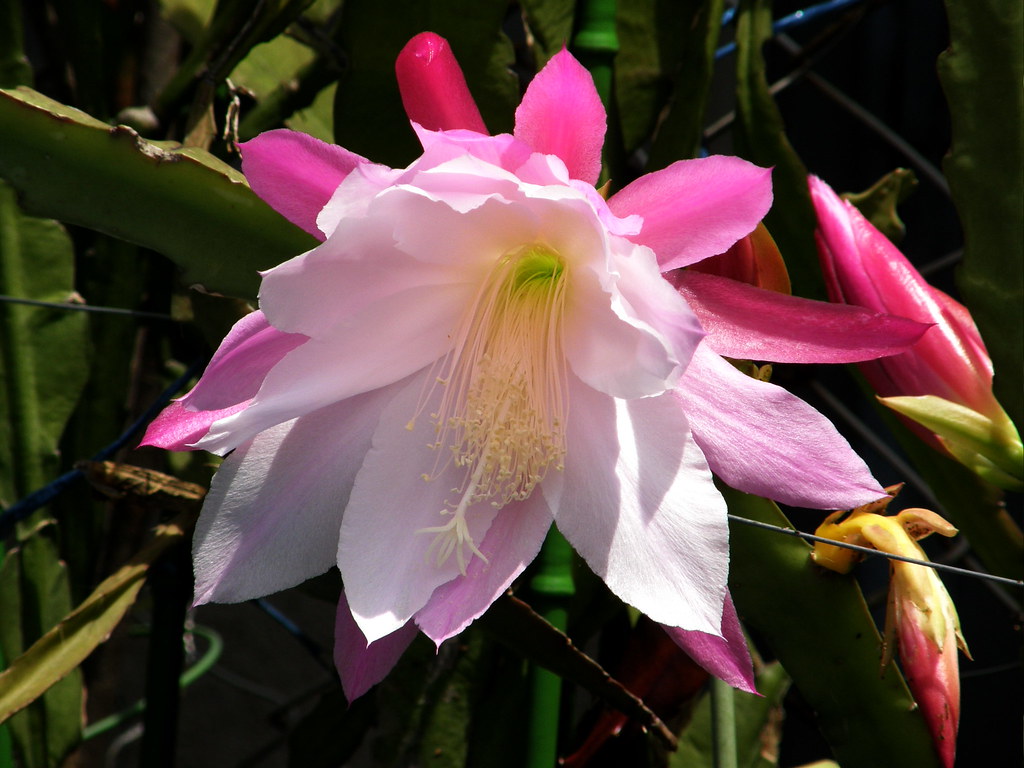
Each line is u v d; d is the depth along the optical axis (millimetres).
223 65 458
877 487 343
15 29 500
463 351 383
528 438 369
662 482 352
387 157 461
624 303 347
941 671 397
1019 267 427
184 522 452
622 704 425
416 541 363
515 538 365
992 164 428
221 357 353
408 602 356
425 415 373
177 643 492
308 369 354
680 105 480
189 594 495
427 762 477
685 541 346
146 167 396
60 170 392
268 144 352
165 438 367
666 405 357
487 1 443
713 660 368
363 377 363
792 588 417
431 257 359
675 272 366
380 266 354
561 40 470
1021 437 432
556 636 412
